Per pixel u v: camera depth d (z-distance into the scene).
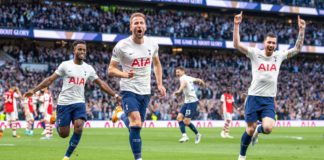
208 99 53.31
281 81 60.81
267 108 13.20
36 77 50.09
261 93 13.26
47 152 17.66
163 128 43.62
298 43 13.57
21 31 50.09
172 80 54.75
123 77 11.34
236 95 56.62
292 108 57.78
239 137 29.52
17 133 32.12
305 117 58.09
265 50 13.29
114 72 11.52
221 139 27.23
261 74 13.24
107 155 16.64
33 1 52.56
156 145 22.27
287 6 63.44
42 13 52.00
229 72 60.09
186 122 23.98
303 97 60.50
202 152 18.41
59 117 13.77
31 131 30.06
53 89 47.66
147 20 57.69
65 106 13.64
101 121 45.16
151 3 59.16
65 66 13.66
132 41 11.83
